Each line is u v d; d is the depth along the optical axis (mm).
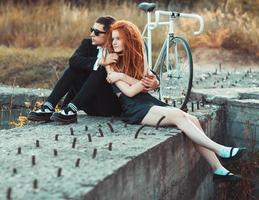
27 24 15117
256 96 6984
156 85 5508
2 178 3756
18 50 12992
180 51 7402
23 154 4387
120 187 3889
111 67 5605
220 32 13352
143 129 5246
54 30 14656
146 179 4352
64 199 3330
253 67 12273
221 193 6629
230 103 6777
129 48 5535
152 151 4469
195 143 5219
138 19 14930
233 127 6785
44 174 3822
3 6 16469
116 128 5332
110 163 4008
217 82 8805
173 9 16156
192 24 14039
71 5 17266
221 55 12812
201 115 6066
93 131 5227
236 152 4988
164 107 5344
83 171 3850
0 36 14812
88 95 5648
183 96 6539
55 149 4336
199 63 12484
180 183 5195
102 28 5793
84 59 5789
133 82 5531
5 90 9117
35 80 11242
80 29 14523
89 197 3441
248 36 13242
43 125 5602
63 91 5871
